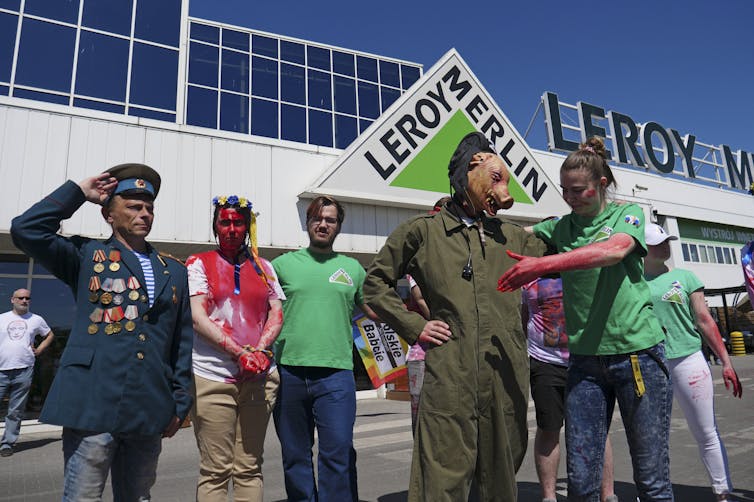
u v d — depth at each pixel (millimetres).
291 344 2764
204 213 8680
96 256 1912
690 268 20484
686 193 20859
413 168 10523
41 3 9273
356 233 9867
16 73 8789
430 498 1641
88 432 1756
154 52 10117
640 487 1989
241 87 12391
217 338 2377
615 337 2014
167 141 8617
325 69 13781
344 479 2623
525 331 3393
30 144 7719
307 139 12922
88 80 9367
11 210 7488
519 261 1795
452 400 1693
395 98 14727
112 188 1978
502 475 1702
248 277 2637
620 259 1902
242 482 2498
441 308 1803
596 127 19047
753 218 23516
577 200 2080
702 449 2959
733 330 21516
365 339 8156
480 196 1844
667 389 2012
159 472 4734
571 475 2041
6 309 7992
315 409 2744
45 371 8047
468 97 11594
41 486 4281
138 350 1869
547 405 3109
